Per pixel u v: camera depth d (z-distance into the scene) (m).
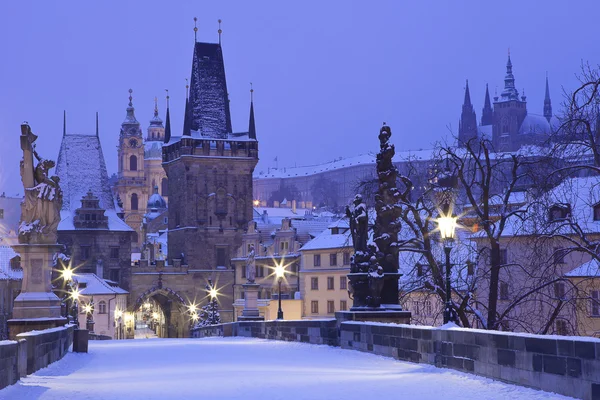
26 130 44.53
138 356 41.62
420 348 32.06
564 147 41.84
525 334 23.72
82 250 180.25
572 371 20.91
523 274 72.44
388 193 46.62
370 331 39.16
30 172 44.56
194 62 194.88
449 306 31.33
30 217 44.50
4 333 121.38
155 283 184.62
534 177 45.94
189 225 188.12
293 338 54.47
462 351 27.92
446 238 32.59
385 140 47.16
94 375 30.00
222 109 194.38
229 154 191.12
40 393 23.12
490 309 50.44
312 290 150.75
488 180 52.44
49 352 33.69
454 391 23.31
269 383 25.94
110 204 188.75
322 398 21.92
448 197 53.62
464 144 53.97
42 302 43.81
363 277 45.56
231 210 190.75
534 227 44.66
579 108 41.12
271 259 168.25
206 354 42.62
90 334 119.62
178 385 25.53
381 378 27.25
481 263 74.06
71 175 188.50
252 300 80.19
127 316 181.38
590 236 72.12
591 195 46.03
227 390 24.00
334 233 149.88
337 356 39.12
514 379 23.98
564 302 46.03
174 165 194.75
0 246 128.25
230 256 189.88
